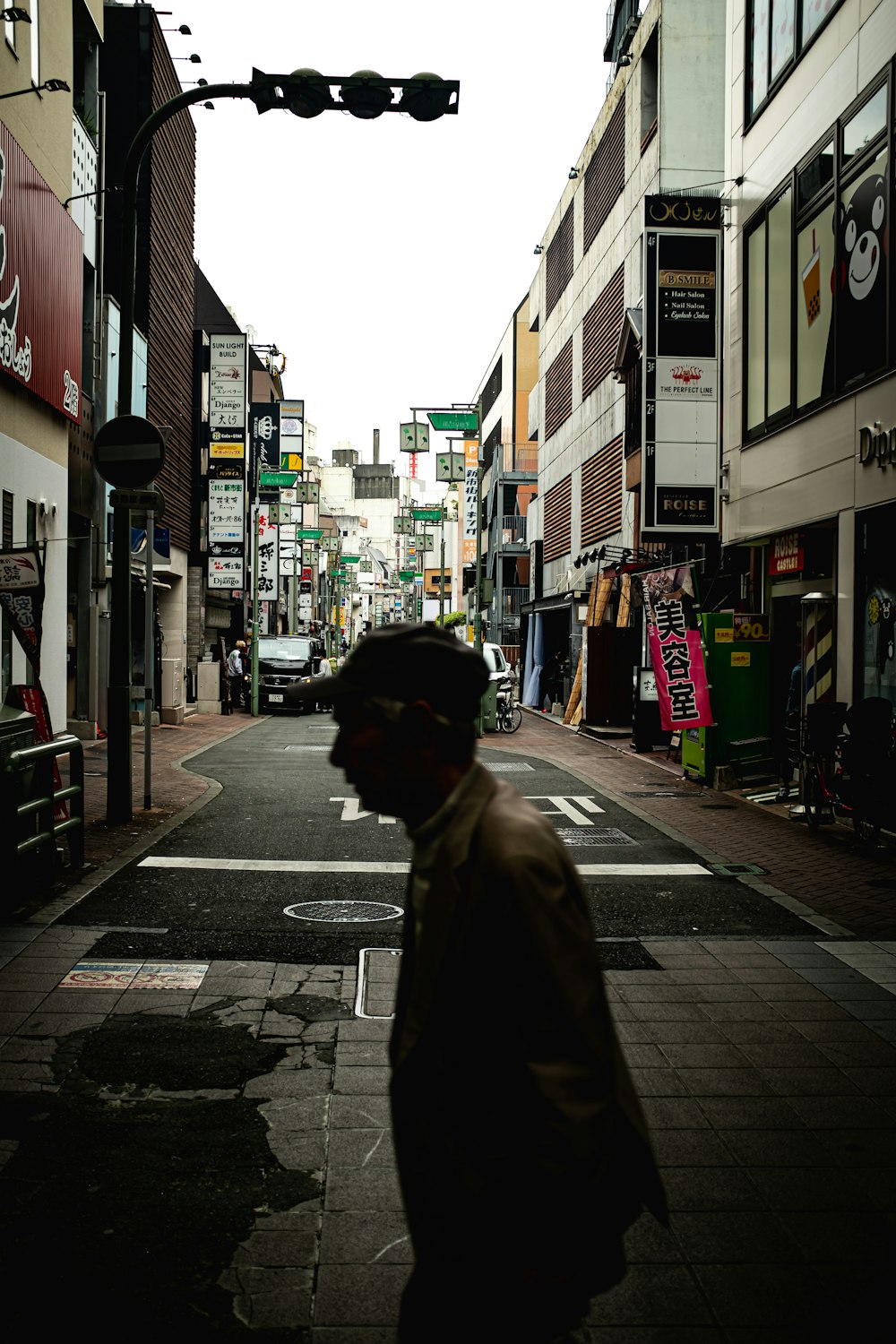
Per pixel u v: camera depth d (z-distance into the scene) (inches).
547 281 1499.8
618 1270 65.0
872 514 426.0
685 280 613.9
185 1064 174.6
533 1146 60.6
